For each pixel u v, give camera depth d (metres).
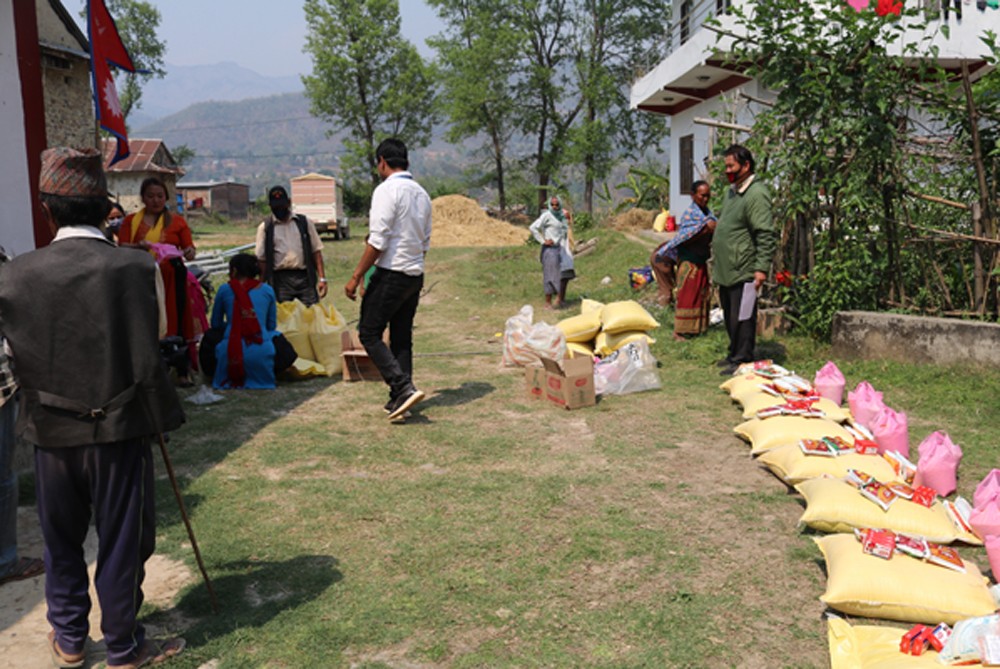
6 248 6.14
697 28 17.45
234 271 7.18
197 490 4.62
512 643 3.05
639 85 20.30
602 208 31.53
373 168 53.25
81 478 2.77
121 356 2.74
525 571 3.61
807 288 8.13
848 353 7.40
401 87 52.06
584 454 5.24
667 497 4.47
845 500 3.84
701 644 3.02
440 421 6.06
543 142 45.56
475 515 4.24
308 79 51.75
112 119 8.19
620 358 6.96
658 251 10.38
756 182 6.93
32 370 2.69
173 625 3.20
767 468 4.91
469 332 10.33
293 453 5.30
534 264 18.00
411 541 3.93
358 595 3.41
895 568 3.22
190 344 7.18
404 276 5.89
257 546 3.89
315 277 8.18
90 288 2.69
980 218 7.14
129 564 2.82
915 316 7.13
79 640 2.90
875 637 2.94
